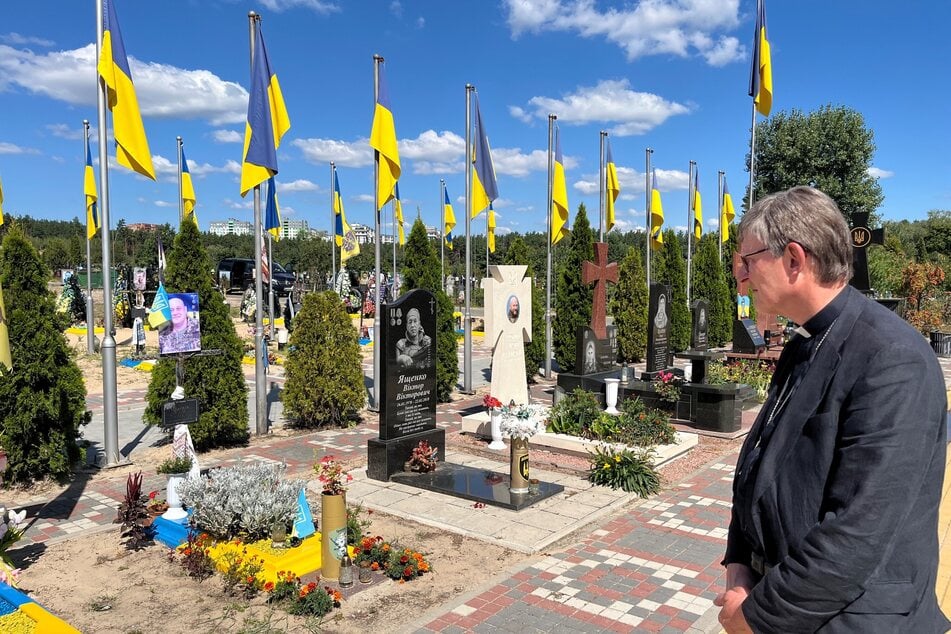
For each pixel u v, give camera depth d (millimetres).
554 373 19297
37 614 4328
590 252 18234
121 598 5430
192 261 10047
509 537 6738
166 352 9023
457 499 7945
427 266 14453
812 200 1915
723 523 7281
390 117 12188
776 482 1851
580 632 4898
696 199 28234
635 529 7094
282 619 5086
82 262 51125
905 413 1584
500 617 5109
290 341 12000
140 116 9109
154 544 6555
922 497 1631
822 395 1781
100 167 9039
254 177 10633
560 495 8102
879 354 1661
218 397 10297
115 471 9156
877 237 14914
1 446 8086
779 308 1991
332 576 5656
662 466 9680
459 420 12859
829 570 1574
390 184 12484
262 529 6145
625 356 21578
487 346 11453
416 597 5453
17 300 8227
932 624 1663
